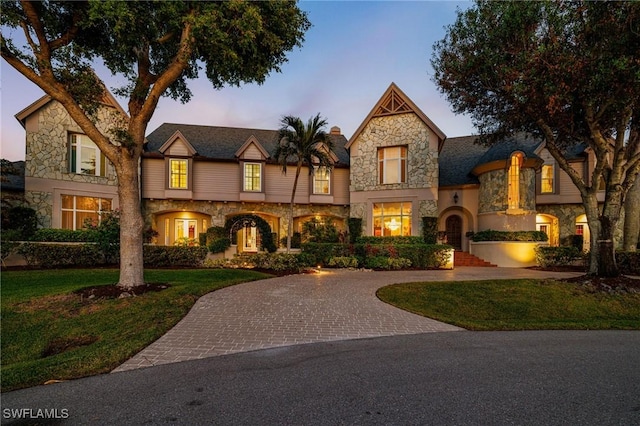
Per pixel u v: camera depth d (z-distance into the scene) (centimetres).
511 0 881
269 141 2398
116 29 655
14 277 1071
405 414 328
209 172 2125
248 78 957
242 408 339
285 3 831
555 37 834
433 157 1883
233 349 526
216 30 718
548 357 500
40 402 360
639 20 730
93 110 929
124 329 639
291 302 841
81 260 1379
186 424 310
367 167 2034
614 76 773
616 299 893
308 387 388
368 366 455
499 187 1814
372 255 1600
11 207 1472
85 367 452
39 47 792
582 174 2008
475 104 1125
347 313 753
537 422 316
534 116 995
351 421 314
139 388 389
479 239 1839
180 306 762
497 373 434
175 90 1066
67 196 1720
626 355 512
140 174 2003
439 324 689
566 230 2036
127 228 871
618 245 1895
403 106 1961
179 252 1462
